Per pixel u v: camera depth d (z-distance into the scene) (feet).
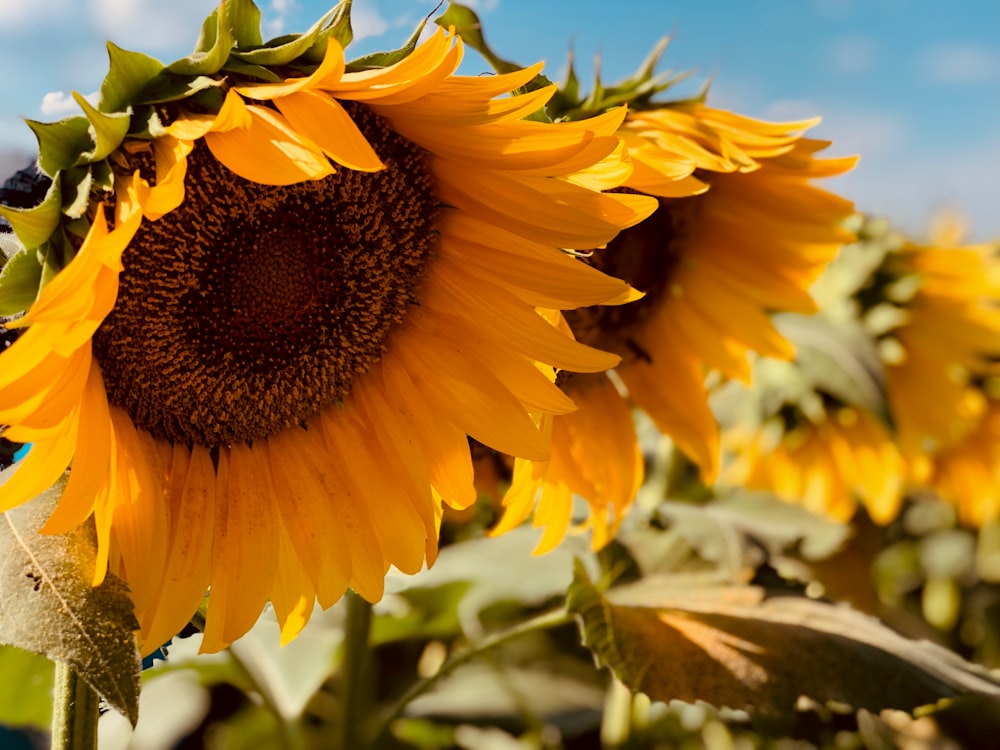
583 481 1.80
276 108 1.23
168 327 1.38
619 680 1.57
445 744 2.47
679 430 1.96
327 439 1.49
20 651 1.74
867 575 2.91
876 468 2.61
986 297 2.62
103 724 2.07
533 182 1.33
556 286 1.36
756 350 1.96
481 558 2.13
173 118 1.21
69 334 1.10
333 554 1.44
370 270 1.44
